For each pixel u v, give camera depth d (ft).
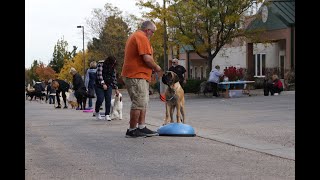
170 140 34.14
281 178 21.62
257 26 114.83
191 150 29.68
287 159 26.35
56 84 85.25
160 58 175.42
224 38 111.24
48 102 133.28
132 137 35.60
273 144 31.89
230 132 38.86
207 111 62.75
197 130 40.63
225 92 99.50
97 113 53.26
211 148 30.42
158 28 115.14
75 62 256.32
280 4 114.01
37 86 149.48
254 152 28.81
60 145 32.17
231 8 106.52
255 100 80.59
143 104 35.50
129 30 202.39
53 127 44.27
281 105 67.26
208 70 113.91
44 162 25.90
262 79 119.14
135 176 22.27
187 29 110.73
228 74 103.96
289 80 102.06
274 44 125.08
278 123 44.78
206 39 112.78
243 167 24.23
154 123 47.44
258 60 132.26
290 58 110.52
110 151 29.45
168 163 25.38
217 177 21.91
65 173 23.06
